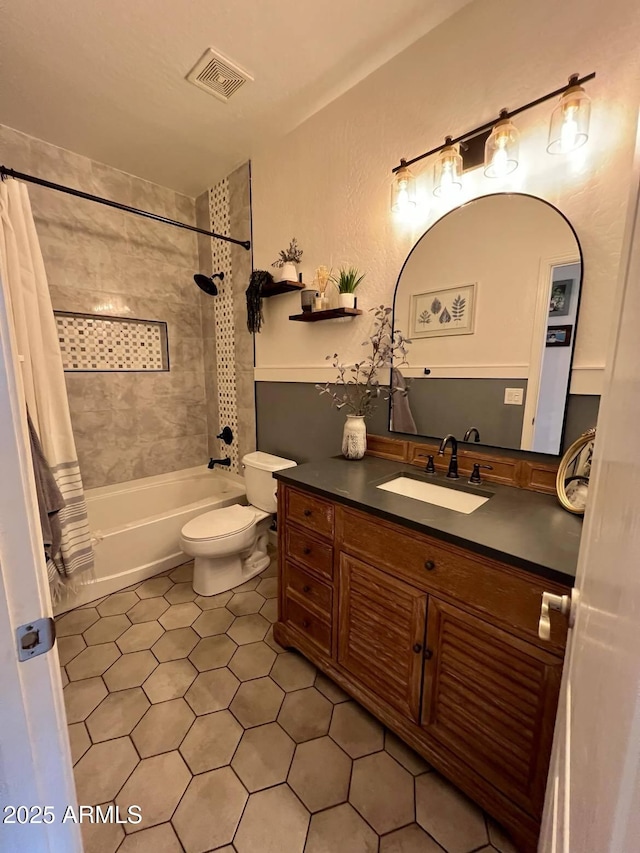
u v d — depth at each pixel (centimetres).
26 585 43
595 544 51
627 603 31
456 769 110
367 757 123
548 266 130
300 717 137
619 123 112
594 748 37
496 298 144
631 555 32
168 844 100
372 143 175
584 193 121
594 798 35
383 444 183
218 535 200
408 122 161
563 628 87
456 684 109
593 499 59
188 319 304
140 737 129
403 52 158
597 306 122
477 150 142
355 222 187
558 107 115
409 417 176
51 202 227
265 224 237
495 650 99
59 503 172
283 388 243
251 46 155
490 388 149
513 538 100
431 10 141
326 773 118
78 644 172
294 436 240
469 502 141
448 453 160
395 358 178
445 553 106
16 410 41
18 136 212
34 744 46
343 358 203
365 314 188
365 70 169
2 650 42
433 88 151
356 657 137
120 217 258
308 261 213
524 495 132
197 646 171
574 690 56
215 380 306
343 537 136
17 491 42
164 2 135
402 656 122
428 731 117
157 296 284
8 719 43
